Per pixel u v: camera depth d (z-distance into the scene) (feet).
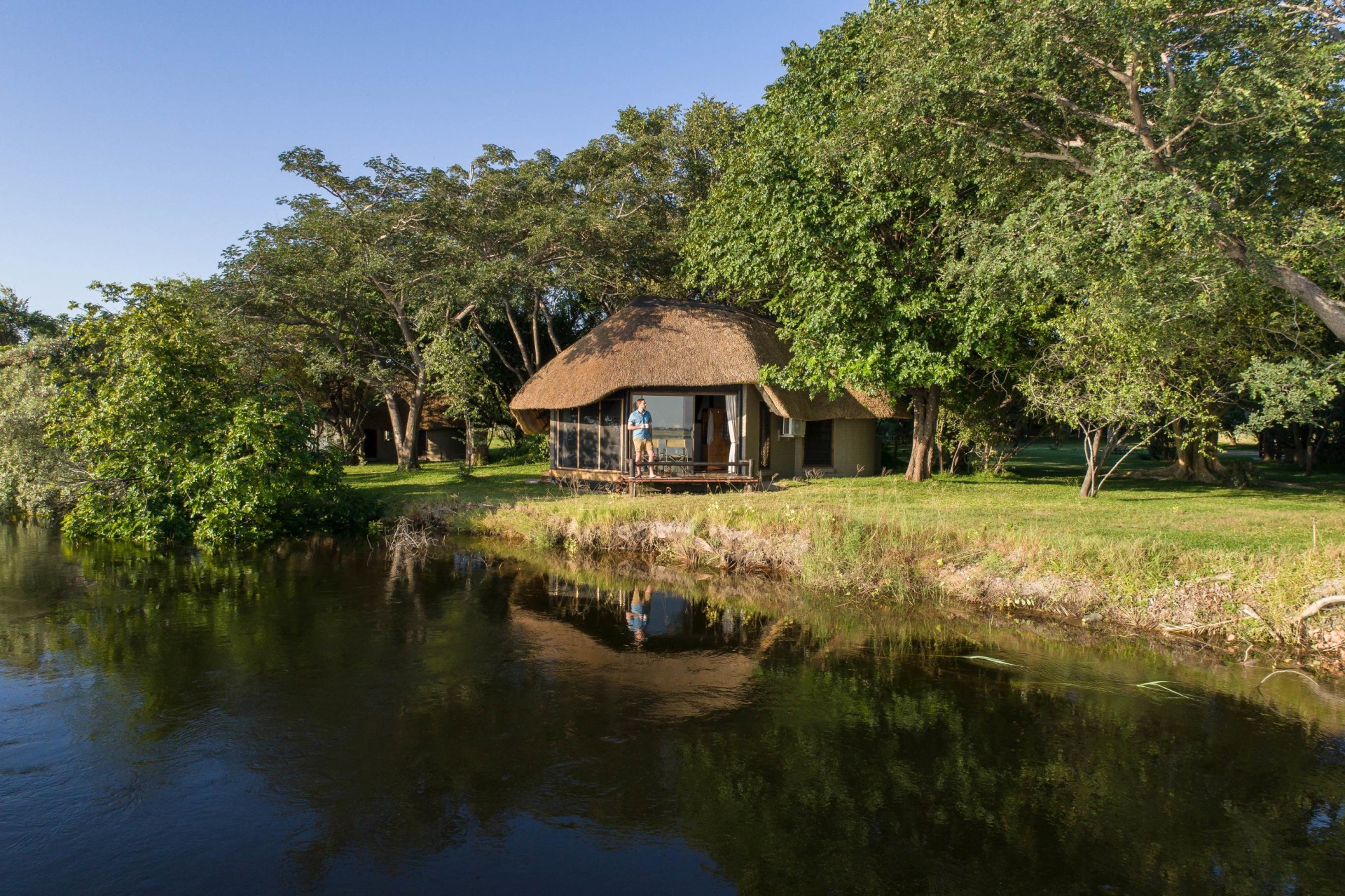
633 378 64.64
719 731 23.30
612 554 48.42
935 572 37.88
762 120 65.41
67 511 64.39
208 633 32.81
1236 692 26.14
